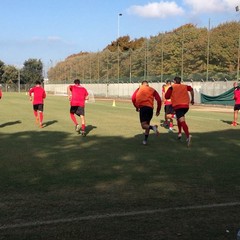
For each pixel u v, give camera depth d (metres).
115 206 5.47
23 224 4.75
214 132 14.45
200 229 4.63
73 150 10.23
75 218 4.96
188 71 50.03
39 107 15.88
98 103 40.78
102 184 6.70
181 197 5.94
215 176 7.34
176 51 52.22
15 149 10.34
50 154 9.60
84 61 77.81
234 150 10.35
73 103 13.47
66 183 6.75
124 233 4.49
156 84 50.34
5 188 6.39
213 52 47.00
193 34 51.84
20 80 105.06
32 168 7.94
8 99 44.59
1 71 103.25
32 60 107.62
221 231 4.58
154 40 59.59
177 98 11.57
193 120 19.88
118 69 62.78
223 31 47.41
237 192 6.23
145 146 10.98
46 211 5.23
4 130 14.64
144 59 57.94
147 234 4.46
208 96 39.25
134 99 11.33
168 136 13.16
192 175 7.42
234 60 45.53
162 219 4.96
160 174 7.50
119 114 23.28
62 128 15.34
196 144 11.40
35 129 14.98
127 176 7.31
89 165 8.29
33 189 6.34
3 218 4.96
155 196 5.98
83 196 5.96
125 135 13.31
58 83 86.75
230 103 35.41
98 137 12.78
